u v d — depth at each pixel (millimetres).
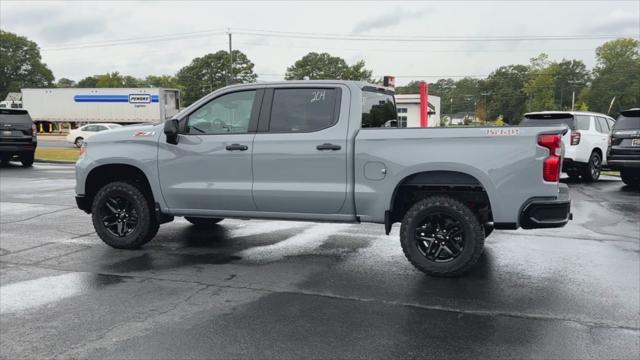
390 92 6938
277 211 6023
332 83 5883
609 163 12461
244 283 5359
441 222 5543
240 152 6047
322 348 3812
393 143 5496
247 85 6172
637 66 108062
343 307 4652
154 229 6812
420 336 4020
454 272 5445
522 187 5215
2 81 107312
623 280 5414
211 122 6293
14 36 108938
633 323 4266
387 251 6703
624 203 10320
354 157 5625
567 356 3674
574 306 4660
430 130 5414
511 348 3809
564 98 123000
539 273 5680
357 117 5738
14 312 4531
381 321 4324
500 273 5684
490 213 5691
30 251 6645
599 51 113750
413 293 5035
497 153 5234
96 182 7055
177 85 102562
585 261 6164
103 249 6770
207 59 98250
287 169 5883
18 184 13508
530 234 7645
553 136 5180
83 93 46781
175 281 5418
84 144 6824
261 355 3699
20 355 3705
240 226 8297
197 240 7316
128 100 45688
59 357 3672
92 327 4199
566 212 5305
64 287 5211
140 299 4863
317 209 5848
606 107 109250
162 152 6391
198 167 6250
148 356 3680
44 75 111625
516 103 129000
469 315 4453
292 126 5938
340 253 6609
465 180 5438
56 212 9469
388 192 5535
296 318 4391
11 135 17797
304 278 5531
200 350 3779
